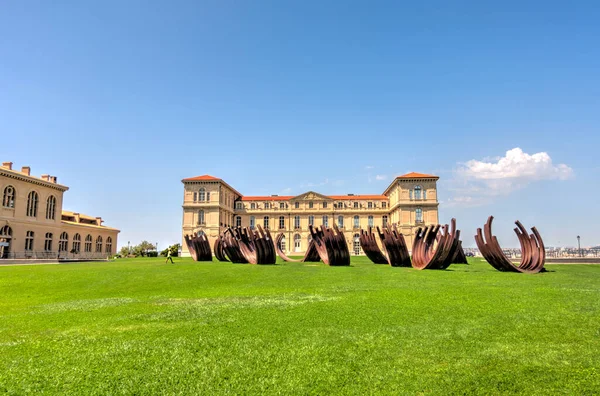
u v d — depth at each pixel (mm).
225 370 6441
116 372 6430
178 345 7762
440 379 5934
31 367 6719
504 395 5430
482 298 12039
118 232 85625
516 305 10867
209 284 18219
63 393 5723
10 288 17797
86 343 8062
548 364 6402
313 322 9336
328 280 18031
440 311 10258
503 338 7812
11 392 5758
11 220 52750
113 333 8820
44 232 59250
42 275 21672
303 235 86562
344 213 86625
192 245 38625
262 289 15828
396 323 9109
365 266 26359
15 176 53531
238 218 89312
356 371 6305
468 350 7145
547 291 13352
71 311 11883
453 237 22781
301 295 13500
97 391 5766
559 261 35969
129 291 16844
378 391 5609
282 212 87812
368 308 10766
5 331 9320
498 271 22062
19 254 54125
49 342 8180
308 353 7129
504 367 6320
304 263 30297
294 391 5660
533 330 8320
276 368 6480
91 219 81625
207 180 78000
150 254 77250
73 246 69688
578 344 7375
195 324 9445
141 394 5672
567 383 5699
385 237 27078
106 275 21562
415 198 76188
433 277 18406
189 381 6059
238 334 8445
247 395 5574
